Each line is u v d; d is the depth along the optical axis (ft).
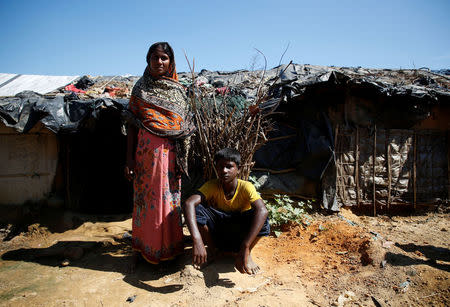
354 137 15.35
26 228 13.88
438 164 16.16
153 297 8.50
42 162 15.16
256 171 15.90
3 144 14.92
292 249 11.42
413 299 8.12
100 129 15.12
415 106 14.90
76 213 14.90
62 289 9.02
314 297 8.38
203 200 9.53
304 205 15.25
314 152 14.82
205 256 8.48
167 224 9.73
